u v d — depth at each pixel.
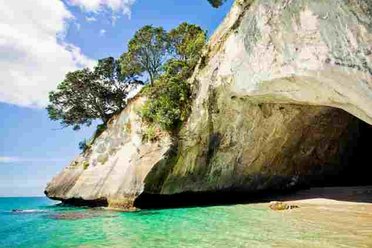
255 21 14.80
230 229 12.59
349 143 25.34
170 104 20.36
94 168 24.17
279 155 22.36
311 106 19.50
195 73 20.86
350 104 11.62
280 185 23.77
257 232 11.80
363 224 12.32
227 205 20.11
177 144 20.00
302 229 11.87
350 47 10.32
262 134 20.45
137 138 21.55
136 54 25.58
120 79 27.95
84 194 23.23
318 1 11.21
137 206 20.22
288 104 18.97
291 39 12.55
